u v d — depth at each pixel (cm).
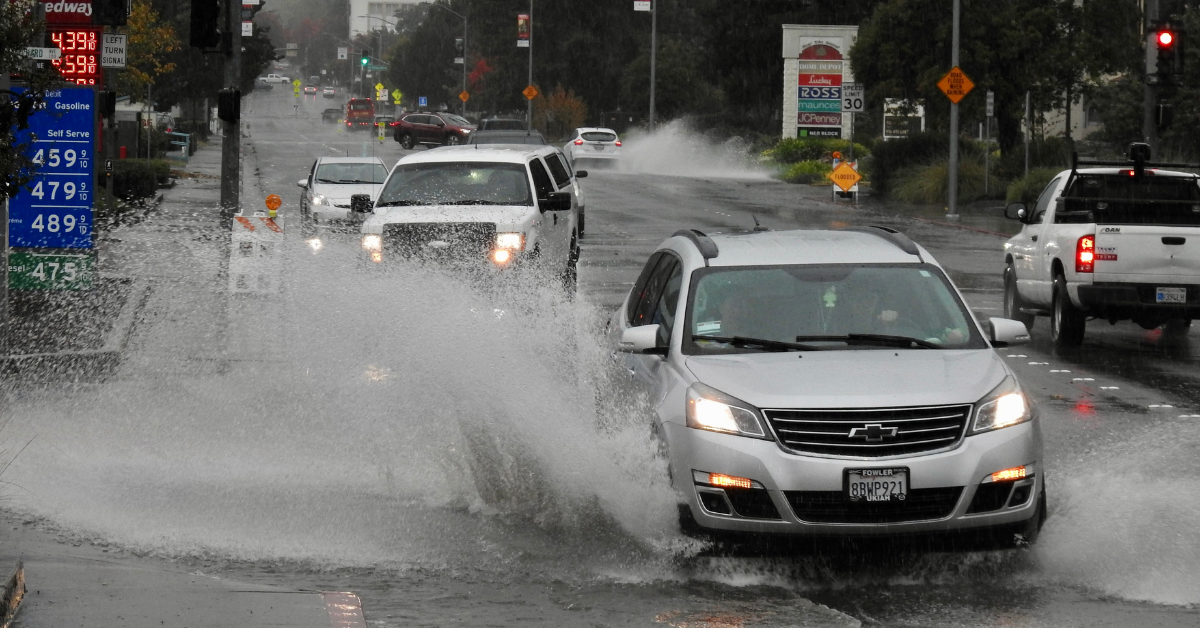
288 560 2462
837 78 19462
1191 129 13575
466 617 2102
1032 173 11881
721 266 2791
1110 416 3878
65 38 5669
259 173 15700
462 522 2734
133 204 10494
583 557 2495
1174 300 5194
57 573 2205
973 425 2342
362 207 5962
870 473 2281
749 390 2377
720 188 15688
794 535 2300
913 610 2178
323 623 1942
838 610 2173
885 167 14688
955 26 11794
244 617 1962
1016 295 5941
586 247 9081
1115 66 13712
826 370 2436
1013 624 2098
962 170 13400
